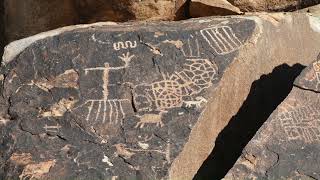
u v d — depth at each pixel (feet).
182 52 16.48
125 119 15.21
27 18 22.82
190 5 20.54
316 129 14.53
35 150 14.87
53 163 14.49
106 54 16.53
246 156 14.07
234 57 16.39
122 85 15.93
